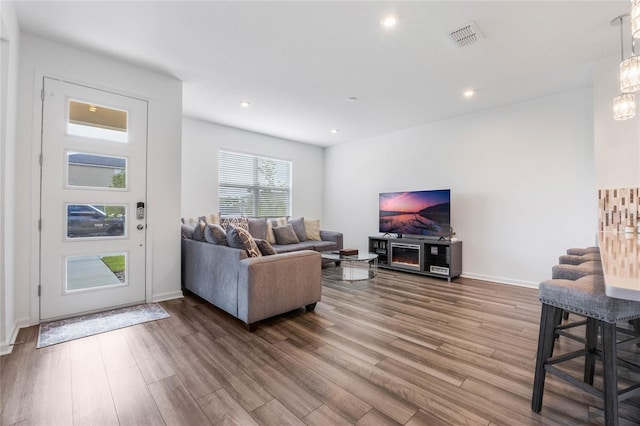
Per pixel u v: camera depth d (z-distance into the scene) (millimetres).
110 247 2957
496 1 2061
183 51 2771
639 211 2609
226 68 3096
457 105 4121
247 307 2480
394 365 1949
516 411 1501
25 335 2350
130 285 3076
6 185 2115
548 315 1466
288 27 2383
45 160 2611
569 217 3619
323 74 3211
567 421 1427
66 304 2721
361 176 6094
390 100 3943
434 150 4922
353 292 3729
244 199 5551
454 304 3230
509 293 3646
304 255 2910
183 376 1811
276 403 1565
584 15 2197
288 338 2359
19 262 2482
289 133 5676
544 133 3801
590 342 1669
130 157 3064
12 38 2148
